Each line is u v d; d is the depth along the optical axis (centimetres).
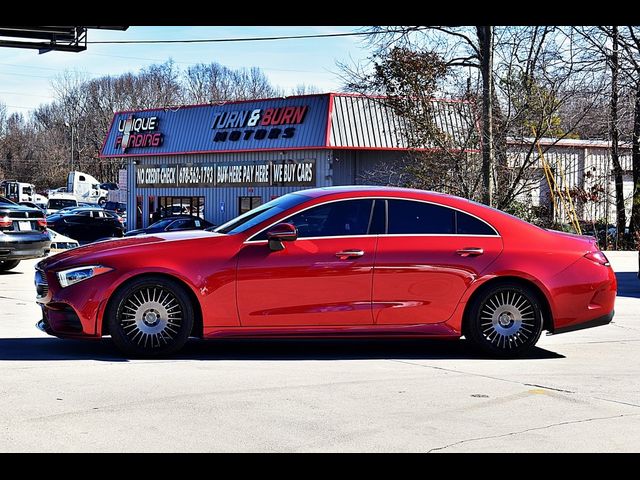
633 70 3138
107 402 633
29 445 526
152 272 801
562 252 867
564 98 2841
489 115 2592
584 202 3578
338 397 662
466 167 2900
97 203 7156
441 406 639
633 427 589
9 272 1894
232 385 698
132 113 4475
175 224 3191
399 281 834
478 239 854
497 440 552
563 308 859
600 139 3538
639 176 3553
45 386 683
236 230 838
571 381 739
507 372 778
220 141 3928
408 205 853
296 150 3609
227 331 814
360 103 3466
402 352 883
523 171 2844
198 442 537
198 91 11344
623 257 2720
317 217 837
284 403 639
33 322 1068
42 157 10606
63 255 834
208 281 805
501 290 848
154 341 808
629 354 884
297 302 819
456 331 846
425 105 3066
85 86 10900
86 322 798
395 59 3098
